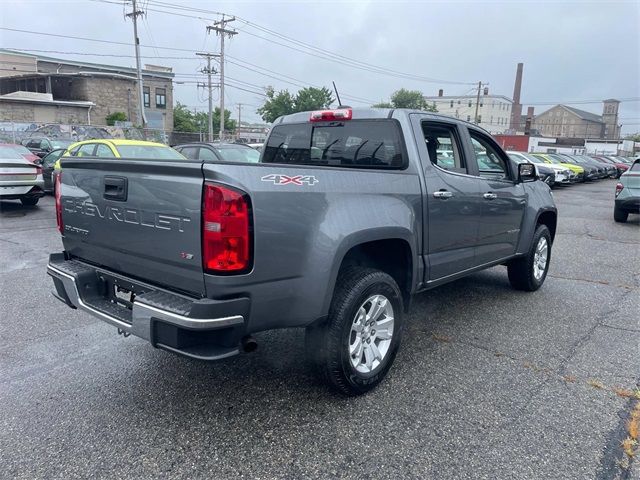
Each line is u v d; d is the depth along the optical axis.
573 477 2.65
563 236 10.16
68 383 3.58
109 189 3.10
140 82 34.31
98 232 3.27
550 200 6.08
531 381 3.70
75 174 3.40
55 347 4.20
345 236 3.06
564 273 7.02
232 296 2.66
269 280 2.76
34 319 4.83
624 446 2.92
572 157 29.58
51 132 30.48
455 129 4.43
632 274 6.98
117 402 3.33
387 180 3.55
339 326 3.17
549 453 2.85
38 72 47.34
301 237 2.87
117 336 4.45
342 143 4.29
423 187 3.84
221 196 2.53
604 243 9.41
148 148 10.44
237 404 3.32
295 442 2.92
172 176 2.70
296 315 2.96
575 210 14.78
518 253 5.56
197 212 2.59
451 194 4.14
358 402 3.37
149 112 49.31
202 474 2.64
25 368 3.81
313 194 2.95
